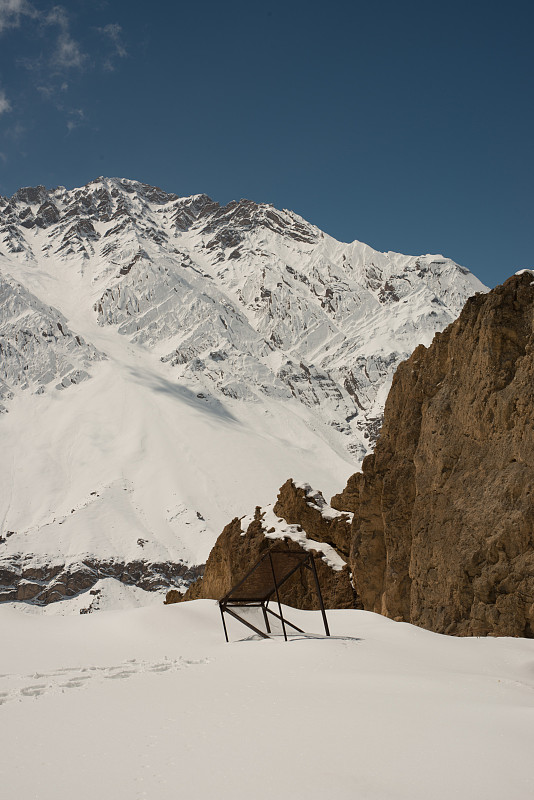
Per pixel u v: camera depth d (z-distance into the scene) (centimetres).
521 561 4894
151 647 4416
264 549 7981
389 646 3706
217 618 5094
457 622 5275
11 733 1958
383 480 6900
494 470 5422
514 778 1495
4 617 5747
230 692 2559
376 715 2072
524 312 5691
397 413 7100
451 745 1725
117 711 2245
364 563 6925
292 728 1938
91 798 1416
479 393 5725
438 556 5622
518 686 2738
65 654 4297
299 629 4500
